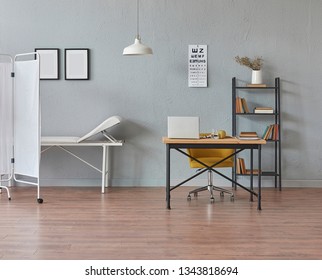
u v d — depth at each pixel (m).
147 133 7.48
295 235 4.77
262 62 7.43
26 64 6.48
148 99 7.46
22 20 7.38
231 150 6.71
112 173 7.52
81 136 7.48
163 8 7.40
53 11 7.39
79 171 7.52
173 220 5.37
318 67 7.44
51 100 7.46
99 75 7.44
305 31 7.43
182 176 7.51
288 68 7.44
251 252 4.22
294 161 7.51
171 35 7.41
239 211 5.83
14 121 6.73
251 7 7.41
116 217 5.51
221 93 7.44
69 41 7.41
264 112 7.23
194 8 7.40
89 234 4.79
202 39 7.42
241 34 7.41
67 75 7.42
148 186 7.52
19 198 6.60
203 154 6.75
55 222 5.27
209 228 5.03
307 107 7.48
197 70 7.42
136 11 7.40
